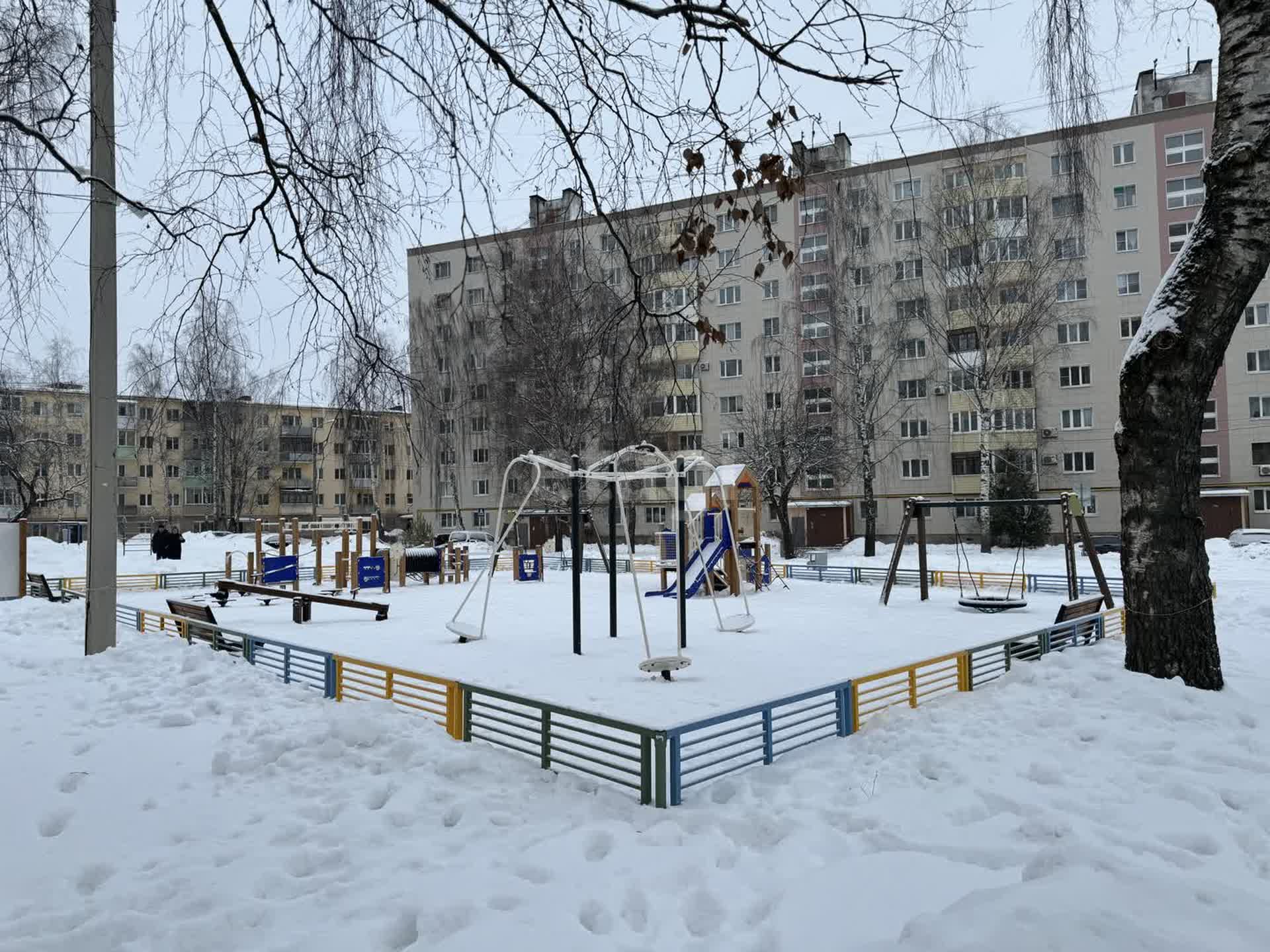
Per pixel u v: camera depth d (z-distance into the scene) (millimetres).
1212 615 7832
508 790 5785
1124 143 36469
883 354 33656
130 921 3887
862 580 24625
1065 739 6488
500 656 12227
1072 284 37031
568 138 4941
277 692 8906
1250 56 7246
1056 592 20797
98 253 10922
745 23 4227
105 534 11406
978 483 36906
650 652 11930
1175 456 7801
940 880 4141
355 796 5684
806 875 4398
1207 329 7520
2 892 4305
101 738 7230
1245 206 7230
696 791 5879
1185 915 3318
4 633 14281
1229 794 5215
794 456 33312
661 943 3789
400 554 25688
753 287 39719
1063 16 5914
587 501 31578
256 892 4230
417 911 3973
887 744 6738
